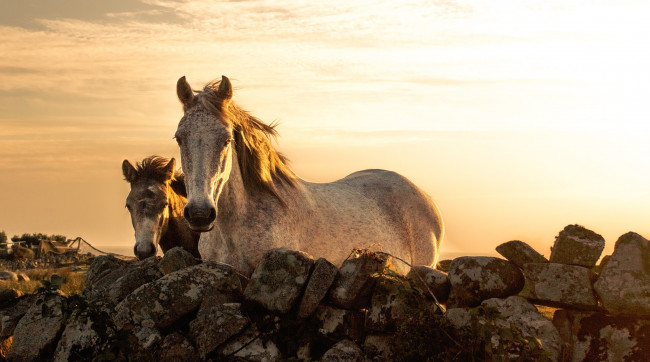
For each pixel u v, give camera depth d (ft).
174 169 23.45
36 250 132.05
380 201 20.04
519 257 13.28
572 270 12.50
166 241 23.95
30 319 12.58
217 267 13.44
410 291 12.65
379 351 12.49
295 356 12.47
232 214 15.65
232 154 15.66
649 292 11.73
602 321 12.33
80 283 50.98
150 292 12.77
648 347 11.87
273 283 12.68
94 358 11.54
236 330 12.25
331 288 12.83
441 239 22.21
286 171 17.07
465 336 11.94
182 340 12.26
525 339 11.67
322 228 17.11
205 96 15.30
